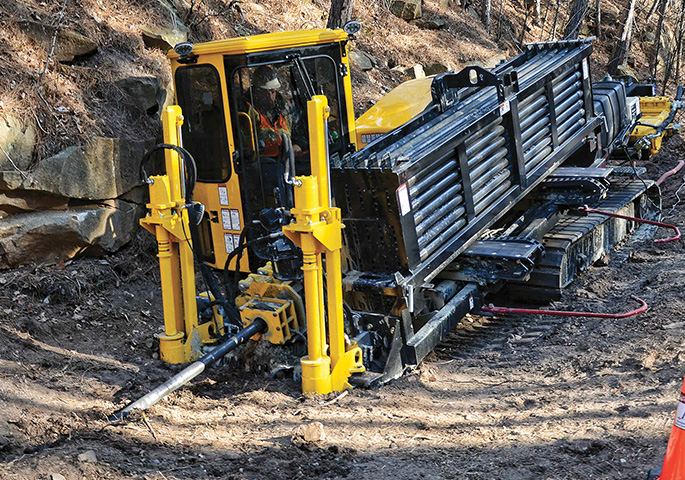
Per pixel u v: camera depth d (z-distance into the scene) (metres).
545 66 7.88
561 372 5.57
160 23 9.50
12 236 6.64
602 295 7.45
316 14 14.13
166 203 5.71
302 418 4.85
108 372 5.57
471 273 6.36
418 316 6.06
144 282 7.47
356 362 5.43
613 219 8.77
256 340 5.74
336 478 4.02
